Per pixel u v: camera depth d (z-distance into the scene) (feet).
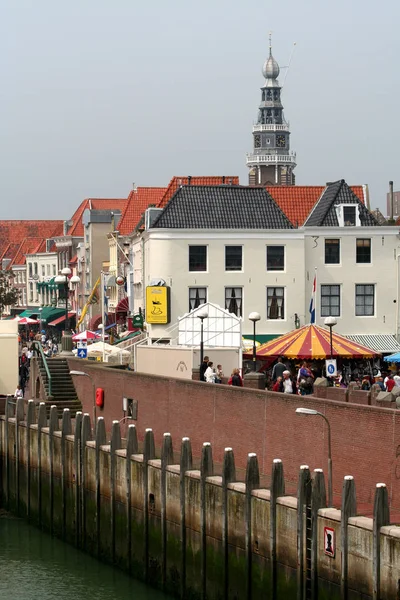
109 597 182.80
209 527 170.30
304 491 146.92
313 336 267.80
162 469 182.29
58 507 225.97
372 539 133.90
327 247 352.28
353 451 162.40
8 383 279.69
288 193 407.03
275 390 207.10
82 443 212.64
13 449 250.98
